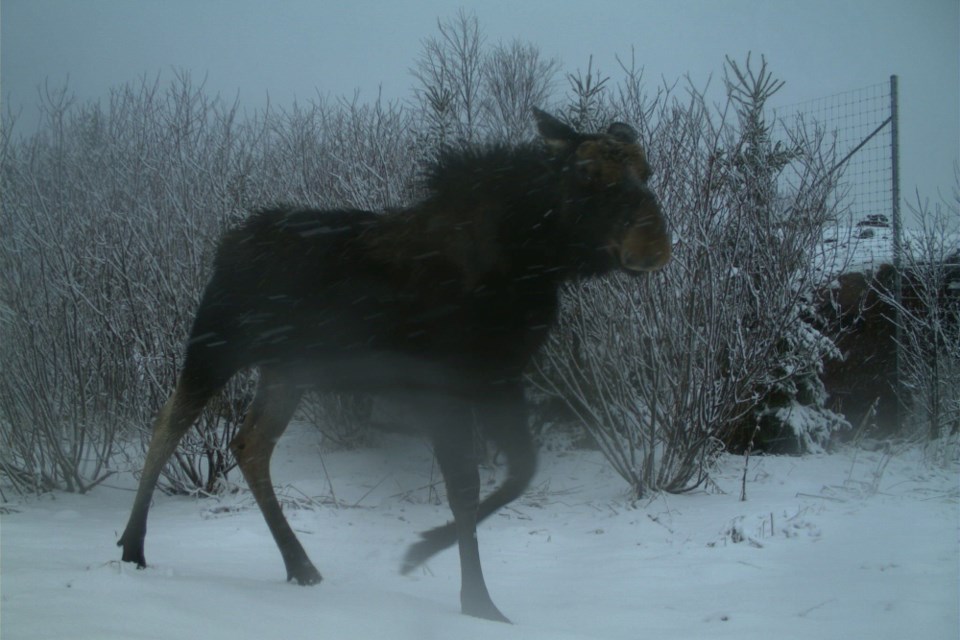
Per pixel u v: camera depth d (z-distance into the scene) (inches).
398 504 270.8
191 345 185.6
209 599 137.9
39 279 285.1
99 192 319.6
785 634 141.6
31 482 289.3
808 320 364.5
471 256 166.6
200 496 283.4
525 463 174.7
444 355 168.6
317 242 180.1
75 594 130.7
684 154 277.3
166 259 284.2
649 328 269.4
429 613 144.6
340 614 138.3
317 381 185.9
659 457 299.7
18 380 283.3
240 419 285.6
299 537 228.7
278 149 400.5
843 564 190.7
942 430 350.3
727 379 276.7
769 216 283.4
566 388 302.0
